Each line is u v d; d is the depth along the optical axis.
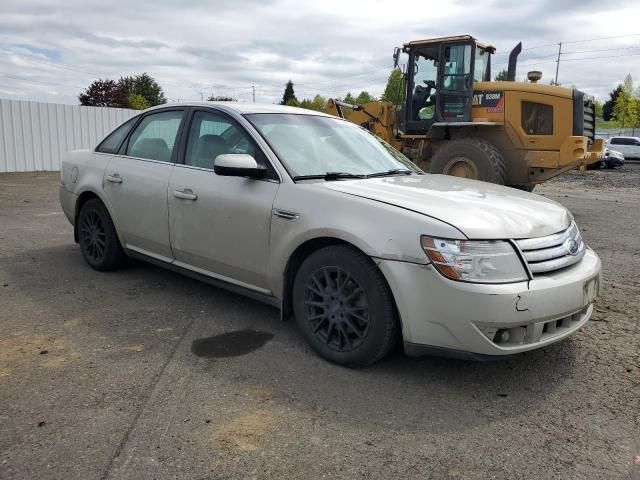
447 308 2.88
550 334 3.05
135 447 2.49
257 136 3.88
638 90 67.00
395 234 3.03
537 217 3.27
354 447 2.54
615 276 5.57
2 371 3.20
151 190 4.47
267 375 3.23
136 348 3.57
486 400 3.00
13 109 16.52
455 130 10.74
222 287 4.11
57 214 8.80
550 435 2.67
